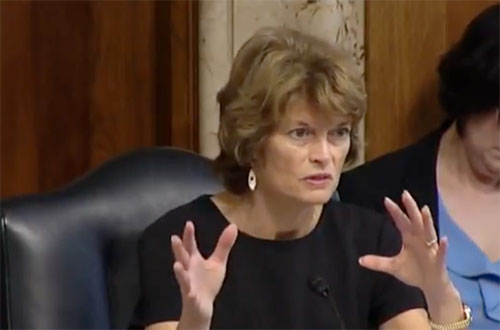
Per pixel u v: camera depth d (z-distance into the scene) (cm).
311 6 841
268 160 575
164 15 898
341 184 791
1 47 933
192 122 894
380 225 644
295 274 614
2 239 676
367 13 884
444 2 892
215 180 721
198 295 504
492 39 733
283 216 610
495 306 748
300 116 559
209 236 616
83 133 940
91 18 928
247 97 568
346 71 560
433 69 893
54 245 682
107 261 705
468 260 760
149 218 707
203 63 873
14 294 672
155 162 725
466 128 754
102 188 711
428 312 588
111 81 931
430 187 777
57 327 673
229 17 859
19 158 946
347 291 618
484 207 771
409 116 898
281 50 567
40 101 939
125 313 700
